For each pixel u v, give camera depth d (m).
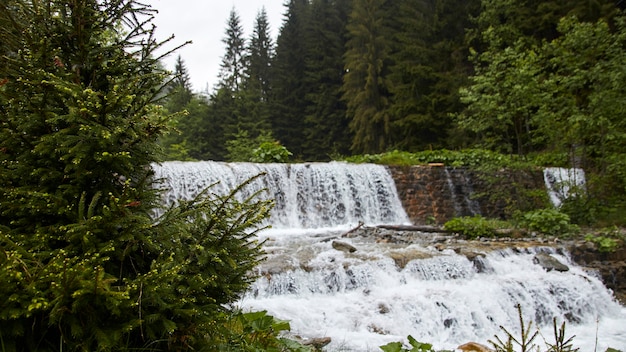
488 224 10.19
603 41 10.62
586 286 6.95
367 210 12.38
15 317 1.37
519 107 11.10
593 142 12.09
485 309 5.95
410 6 25.78
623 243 8.61
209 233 2.18
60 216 1.91
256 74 40.53
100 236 1.84
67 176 1.85
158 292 1.78
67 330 1.66
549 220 9.82
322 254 7.03
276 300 5.53
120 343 1.73
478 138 18.41
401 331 5.30
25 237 1.77
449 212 12.98
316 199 11.86
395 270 6.57
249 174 11.12
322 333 4.93
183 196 9.90
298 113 32.47
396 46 26.30
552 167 13.50
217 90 38.06
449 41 22.59
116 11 2.20
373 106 25.95
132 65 2.24
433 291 6.08
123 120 1.98
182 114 2.24
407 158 14.55
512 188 12.99
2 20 2.02
